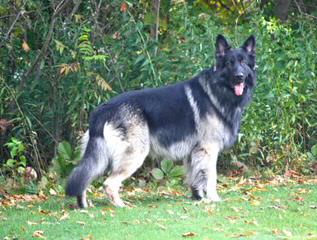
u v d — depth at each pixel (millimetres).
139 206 12070
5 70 15633
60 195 13703
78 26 15344
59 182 14258
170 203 12375
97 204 12352
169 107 12469
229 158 16484
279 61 16594
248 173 16266
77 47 14906
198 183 12594
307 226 10219
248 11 18078
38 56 14969
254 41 12547
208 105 12516
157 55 15438
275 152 16812
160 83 15266
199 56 15727
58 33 15406
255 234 9578
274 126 16594
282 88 16531
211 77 12508
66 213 11258
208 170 12531
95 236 9539
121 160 12062
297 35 18094
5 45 15344
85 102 15016
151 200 12875
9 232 9906
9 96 15047
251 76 12547
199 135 12539
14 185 14102
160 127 12414
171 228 10000
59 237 9562
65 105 15609
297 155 16906
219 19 18672
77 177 11695
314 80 17312
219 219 10672
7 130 15734
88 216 11008
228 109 12531
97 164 11883
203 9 19219
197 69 15500
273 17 18500
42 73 15539
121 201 12031
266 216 10922
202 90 12602
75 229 10008
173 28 16328
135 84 15438
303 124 17484
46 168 15688
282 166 16781
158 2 15977
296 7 21234
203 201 12320
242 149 16375
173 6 16375
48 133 15797
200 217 10875
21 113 14906
